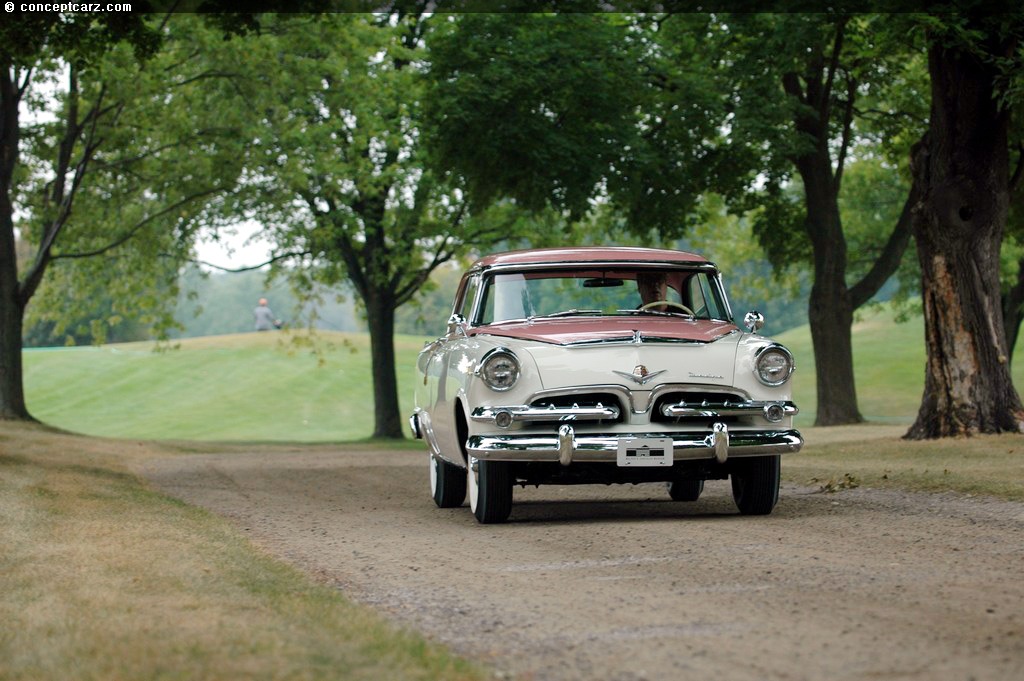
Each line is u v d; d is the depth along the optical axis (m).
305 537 17.55
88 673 8.07
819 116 56.09
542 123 46.94
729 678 8.21
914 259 81.44
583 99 47.56
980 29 29.83
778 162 53.16
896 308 85.81
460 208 70.88
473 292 20.77
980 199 31.83
